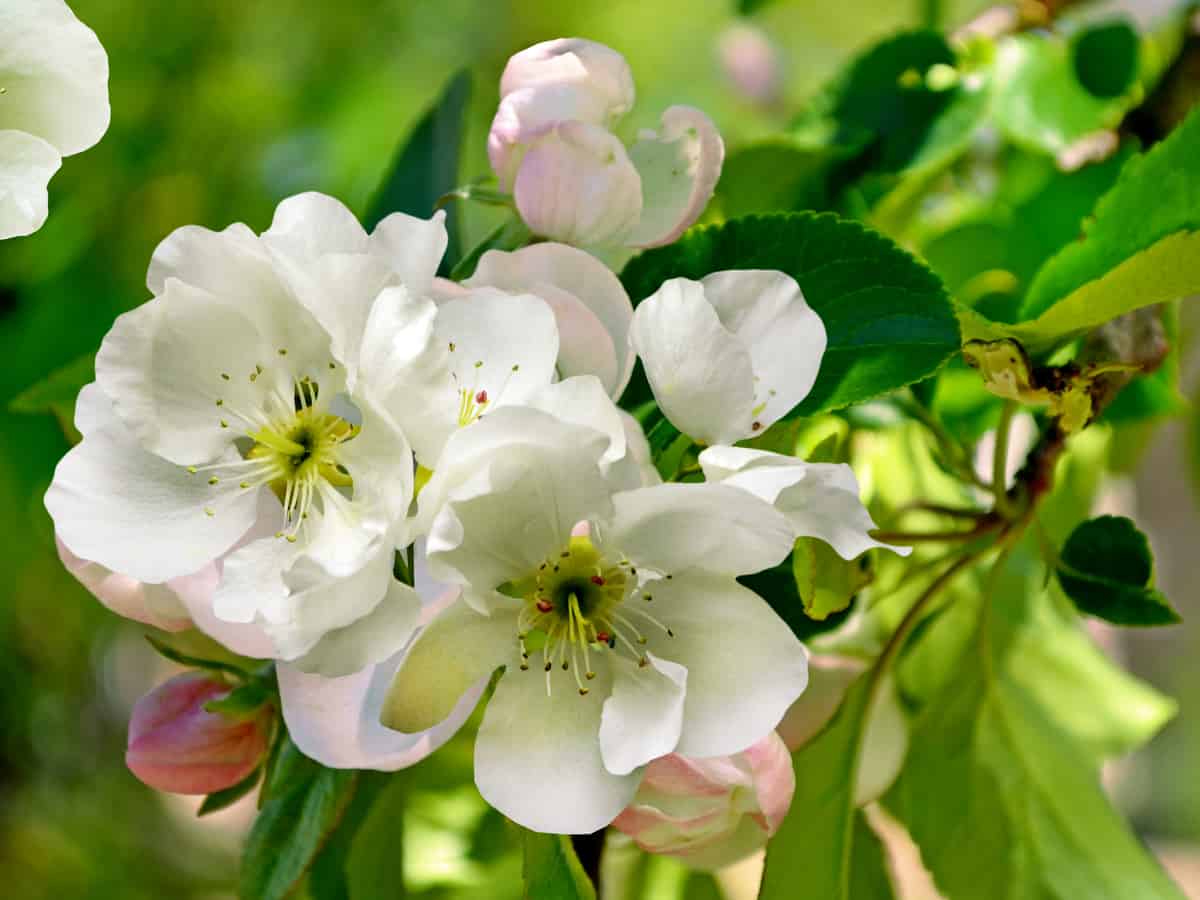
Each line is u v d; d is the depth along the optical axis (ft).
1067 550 1.24
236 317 1.07
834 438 1.15
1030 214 1.53
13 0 1.13
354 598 1.03
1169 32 1.60
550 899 1.08
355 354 1.04
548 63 1.19
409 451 1.03
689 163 1.19
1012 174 1.59
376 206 1.39
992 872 1.36
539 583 1.07
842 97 1.51
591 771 1.06
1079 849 1.36
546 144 1.17
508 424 1.02
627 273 1.20
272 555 1.06
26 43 1.13
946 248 1.56
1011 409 1.27
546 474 1.04
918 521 1.42
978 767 1.37
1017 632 1.48
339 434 1.08
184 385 1.07
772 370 1.10
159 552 1.07
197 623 1.09
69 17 1.13
